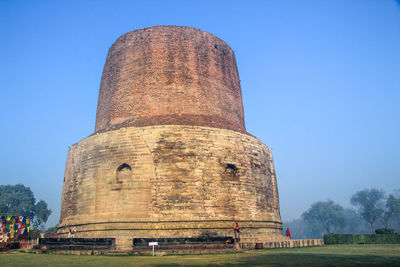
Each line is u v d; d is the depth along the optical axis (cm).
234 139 3166
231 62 3984
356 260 1358
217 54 3800
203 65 3622
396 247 2278
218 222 2811
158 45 3572
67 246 2195
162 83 3434
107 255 1934
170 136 2942
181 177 2839
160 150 2898
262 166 3369
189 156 2911
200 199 2820
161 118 3181
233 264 1308
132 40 3678
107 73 3788
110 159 2970
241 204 2998
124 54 3675
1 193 8819
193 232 2708
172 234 2683
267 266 1211
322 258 1475
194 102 3428
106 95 3700
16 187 9019
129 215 2756
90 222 2892
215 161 2983
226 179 2989
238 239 2636
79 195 3092
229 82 3819
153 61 3512
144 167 2856
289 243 2559
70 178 3312
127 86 3519
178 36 3638
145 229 2697
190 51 3612
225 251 2027
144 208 2756
